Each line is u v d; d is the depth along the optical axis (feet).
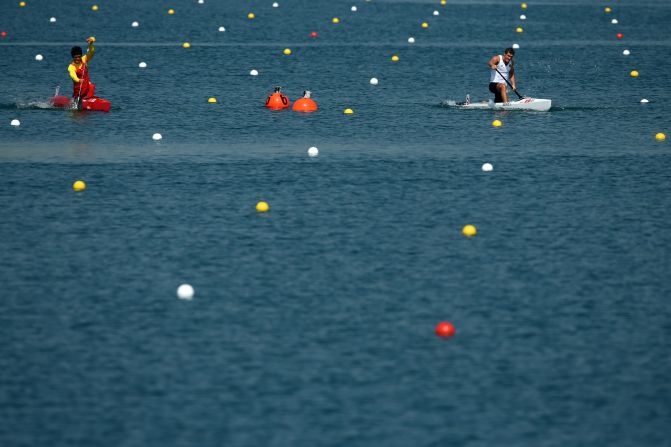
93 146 270.67
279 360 134.00
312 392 124.67
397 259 177.37
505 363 133.59
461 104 347.56
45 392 124.57
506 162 255.50
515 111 333.83
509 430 115.55
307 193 222.89
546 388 126.31
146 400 122.42
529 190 227.20
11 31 555.69
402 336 142.41
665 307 154.51
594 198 221.05
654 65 449.06
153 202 214.69
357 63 447.01
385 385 126.72
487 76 414.82
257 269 171.63
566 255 180.34
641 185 232.73
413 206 212.84
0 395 123.65
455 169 246.88
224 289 161.38
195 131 293.43
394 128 301.22
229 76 407.03
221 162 252.62
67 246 184.34
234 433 114.42
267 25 600.80
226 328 145.07
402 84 391.24
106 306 153.79
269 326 145.79
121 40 521.24
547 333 143.95
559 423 117.39
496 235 192.44
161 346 138.41
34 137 281.54
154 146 271.69
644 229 197.36
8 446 111.45
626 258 178.81
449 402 122.31
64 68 419.33
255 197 219.20
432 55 474.90
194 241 187.52
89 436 113.80
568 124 311.47
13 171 240.32
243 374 129.70
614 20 643.04
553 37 558.56
